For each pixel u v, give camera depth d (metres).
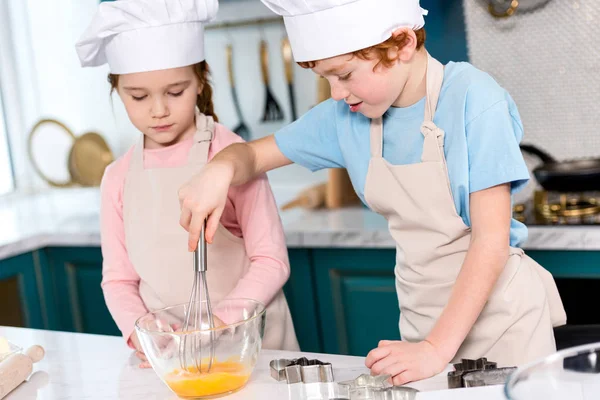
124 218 1.66
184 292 1.64
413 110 1.39
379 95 1.28
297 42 1.29
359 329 2.29
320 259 2.30
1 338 1.33
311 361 1.20
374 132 1.42
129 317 1.55
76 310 2.69
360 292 2.27
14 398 1.22
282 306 1.68
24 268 2.61
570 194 2.21
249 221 1.63
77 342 1.48
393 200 1.39
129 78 1.57
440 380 1.13
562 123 2.30
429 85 1.35
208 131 1.66
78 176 3.16
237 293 1.53
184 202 1.32
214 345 1.14
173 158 1.68
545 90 2.31
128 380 1.26
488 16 2.32
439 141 1.32
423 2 2.51
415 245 1.39
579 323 2.05
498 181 1.24
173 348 1.12
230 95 2.96
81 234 2.58
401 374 1.13
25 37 3.28
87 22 3.14
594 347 0.83
